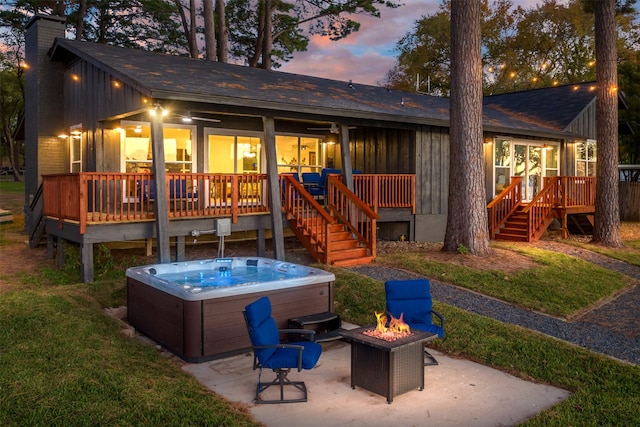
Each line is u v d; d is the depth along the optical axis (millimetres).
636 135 27641
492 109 20531
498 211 15250
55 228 10883
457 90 11523
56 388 4648
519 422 4500
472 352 6266
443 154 15188
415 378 5102
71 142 14125
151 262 10969
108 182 9445
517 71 36719
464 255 11258
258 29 27047
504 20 37188
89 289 8625
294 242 13648
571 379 5457
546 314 8305
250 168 14164
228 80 11992
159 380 5066
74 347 5754
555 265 11117
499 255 11633
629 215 22781
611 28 14555
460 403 4891
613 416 4566
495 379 5527
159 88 8977
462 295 8797
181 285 6387
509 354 6184
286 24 26406
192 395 4781
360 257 10859
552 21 35812
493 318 7750
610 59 14562
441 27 36906
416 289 6512
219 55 22359
